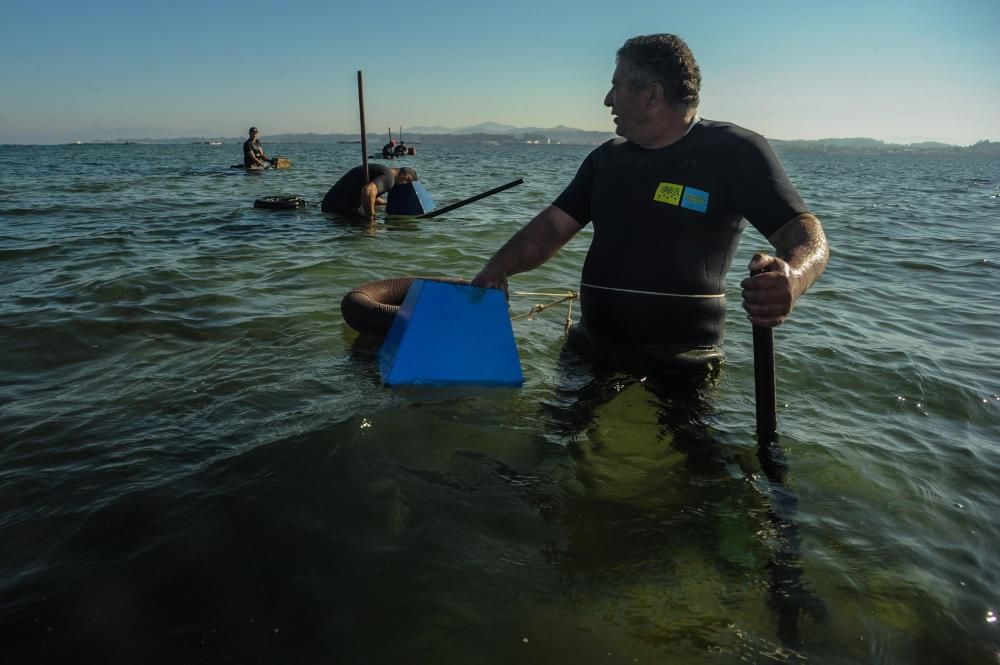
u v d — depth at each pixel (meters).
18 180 17.20
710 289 2.90
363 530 1.94
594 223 3.12
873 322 4.50
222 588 1.70
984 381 3.35
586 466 2.33
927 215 13.03
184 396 2.92
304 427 2.56
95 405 2.83
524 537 1.93
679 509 2.09
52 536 1.91
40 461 2.33
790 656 1.53
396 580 1.74
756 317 2.08
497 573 1.78
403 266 6.02
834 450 2.52
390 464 2.30
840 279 6.06
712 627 1.61
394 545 1.88
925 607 1.70
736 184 2.72
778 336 4.02
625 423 2.64
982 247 8.34
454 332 3.06
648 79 2.74
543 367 3.29
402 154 49.47
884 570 1.84
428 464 2.31
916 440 2.67
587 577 1.77
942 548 1.96
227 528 1.93
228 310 4.36
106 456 2.37
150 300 4.56
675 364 2.93
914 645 1.58
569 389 2.99
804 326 4.30
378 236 7.96
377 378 3.13
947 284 5.97
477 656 1.50
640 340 2.98
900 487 2.29
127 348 3.60
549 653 1.52
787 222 2.55
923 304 5.13
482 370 3.04
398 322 3.26
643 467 2.34
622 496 2.16
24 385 3.07
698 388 2.92
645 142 2.93
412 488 2.16
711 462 2.38
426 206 10.76
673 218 2.84
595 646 1.54
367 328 3.69
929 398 3.11
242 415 2.71
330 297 4.76
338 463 2.29
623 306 2.96
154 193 13.60
